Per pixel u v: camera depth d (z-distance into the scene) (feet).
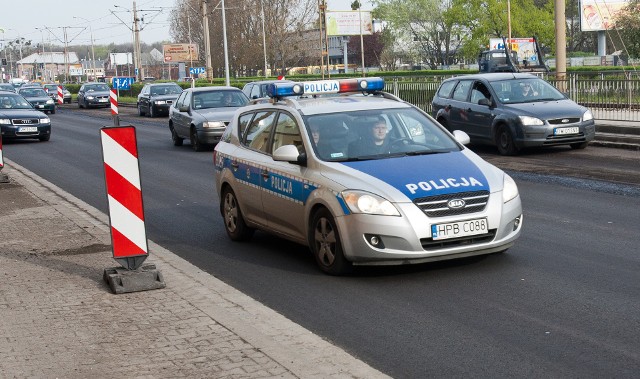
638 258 30.89
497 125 68.90
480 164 31.17
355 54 440.04
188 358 21.42
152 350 22.20
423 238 28.55
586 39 327.47
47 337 23.75
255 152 35.83
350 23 357.41
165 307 26.43
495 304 25.96
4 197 54.49
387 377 19.66
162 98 153.28
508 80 71.46
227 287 29.09
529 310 25.17
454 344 22.52
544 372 20.13
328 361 20.92
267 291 29.22
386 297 27.48
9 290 29.35
